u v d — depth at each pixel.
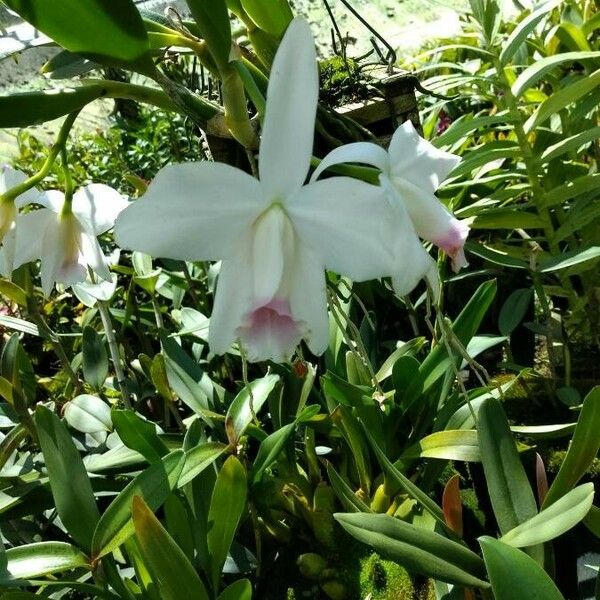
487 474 0.46
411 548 0.42
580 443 0.44
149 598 0.47
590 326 0.77
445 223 0.35
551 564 0.45
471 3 0.70
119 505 0.44
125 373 0.79
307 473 0.65
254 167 0.41
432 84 0.82
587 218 0.69
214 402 0.63
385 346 0.76
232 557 0.57
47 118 0.37
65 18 0.34
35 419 0.46
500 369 0.81
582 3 0.93
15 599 0.42
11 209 0.39
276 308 0.33
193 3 0.34
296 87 0.30
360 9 1.31
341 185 0.32
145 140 1.12
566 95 0.65
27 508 0.55
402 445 0.61
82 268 0.44
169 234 0.32
